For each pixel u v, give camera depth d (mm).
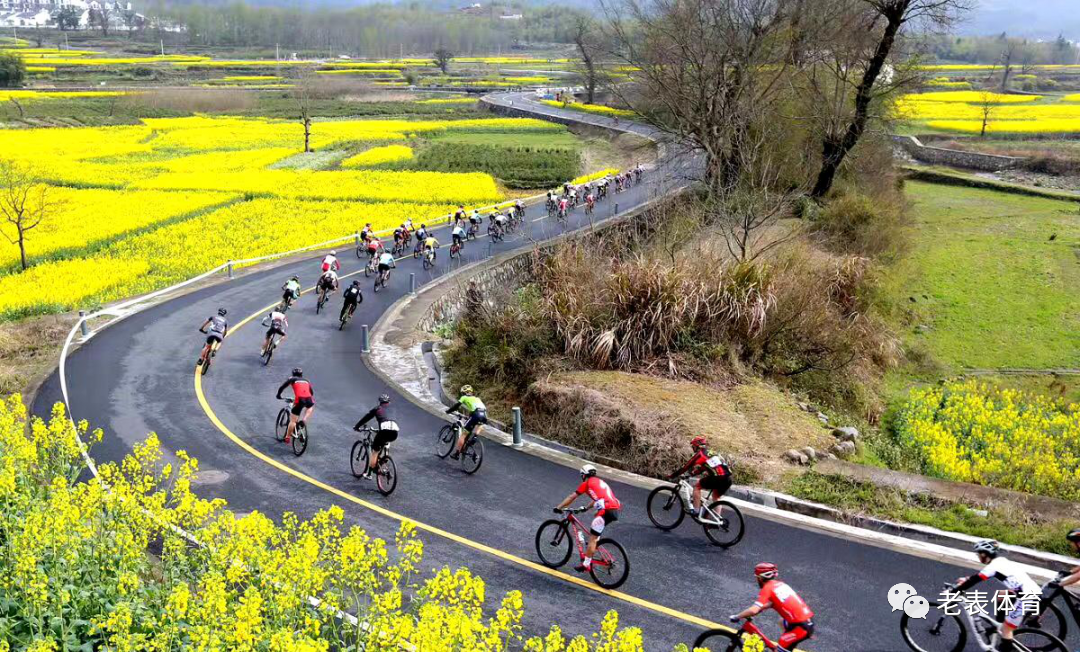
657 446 15227
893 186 44750
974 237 41844
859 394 21469
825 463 14773
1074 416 21188
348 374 21531
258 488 14297
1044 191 54250
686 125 40625
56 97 122688
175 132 90438
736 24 38344
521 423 17266
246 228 43812
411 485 14547
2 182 46469
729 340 19969
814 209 35188
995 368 26469
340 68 197250
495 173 63781
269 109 119625
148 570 10438
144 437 16531
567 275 21250
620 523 13023
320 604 8930
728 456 14711
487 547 12266
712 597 10828
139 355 22516
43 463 12656
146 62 193125
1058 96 137500
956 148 74688
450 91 153250
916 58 38312
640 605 10641
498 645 7859
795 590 10922
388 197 52062
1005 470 17250
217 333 21109
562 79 151500
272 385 20359
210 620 8148
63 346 23062
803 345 21344
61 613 8797
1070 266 36625
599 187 47312
